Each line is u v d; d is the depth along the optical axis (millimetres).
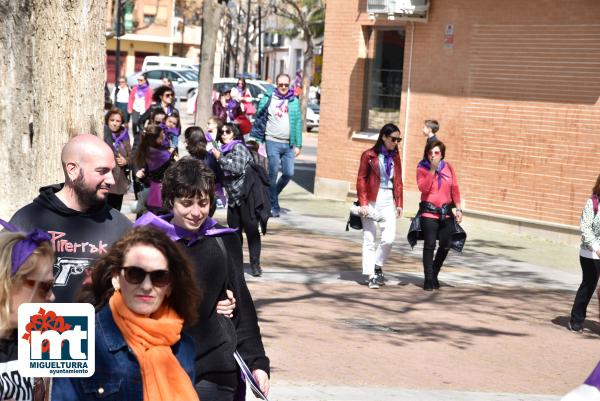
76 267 5160
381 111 21703
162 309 3875
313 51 44562
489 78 19344
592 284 10898
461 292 12828
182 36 80688
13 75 6930
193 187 4914
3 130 6953
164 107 18734
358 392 7895
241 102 28500
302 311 10969
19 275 3602
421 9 20297
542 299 12766
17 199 6988
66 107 7113
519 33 18766
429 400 7816
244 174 12500
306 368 8609
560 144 18109
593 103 17578
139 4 80812
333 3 22453
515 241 17969
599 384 4754
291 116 18391
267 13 55469
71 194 5234
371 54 21891
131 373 3734
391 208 12555
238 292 5145
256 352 5172
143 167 11805
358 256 14883
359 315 11000
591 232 10844
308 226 17797
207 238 5031
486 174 19406
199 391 4969
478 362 9367
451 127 20047
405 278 13516
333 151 22500
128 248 3795
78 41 7117
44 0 7008
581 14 17734
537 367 9352
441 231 12680
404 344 9828
